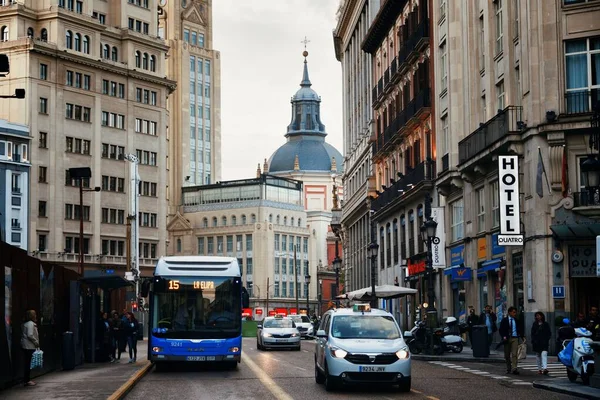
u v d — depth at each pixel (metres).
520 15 41.31
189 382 27.50
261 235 169.62
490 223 46.47
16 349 25.67
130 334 38.47
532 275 39.69
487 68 47.09
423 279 61.78
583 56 38.84
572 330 28.42
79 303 35.44
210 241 174.62
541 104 39.28
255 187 171.62
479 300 49.03
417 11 62.78
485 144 45.06
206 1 179.88
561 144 38.44
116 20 112.06
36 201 100.19
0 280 23.59
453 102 52.75
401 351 23.34
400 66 66.25
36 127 100.56
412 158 65.44
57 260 101.56
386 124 75.88
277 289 172.75
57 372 31.52
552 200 38.72
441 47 56.53
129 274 74.62
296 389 24.39
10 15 101.00
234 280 32.66
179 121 174.12
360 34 93.56
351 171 99.75
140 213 112.81
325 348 24.16
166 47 116.62
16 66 100.44
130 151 111.69
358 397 22.02
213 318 32.22
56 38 102.50
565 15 39.03
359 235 93.81
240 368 34.25
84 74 106.50
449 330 43.53
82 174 57.56
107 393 22.70
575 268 38.47
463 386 25.14
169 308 32.19
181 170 174.50
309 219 193.75
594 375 23.36
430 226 41.50
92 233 105.88
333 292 186.00
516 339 29.86
